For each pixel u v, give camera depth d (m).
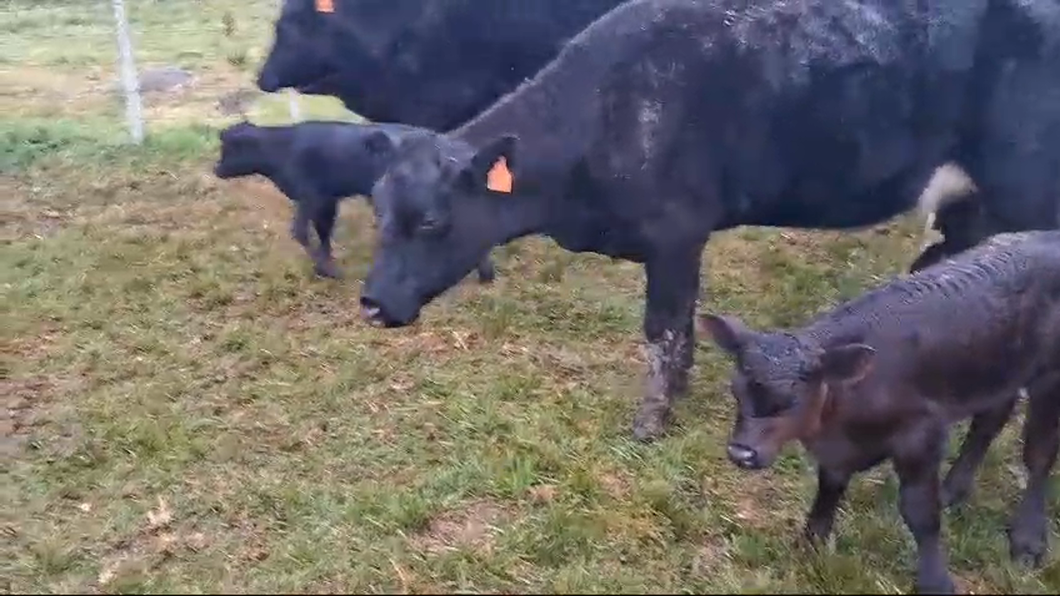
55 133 5.08
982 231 2.75
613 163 2.40
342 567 2.10
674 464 2.44
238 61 6.90
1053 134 2.56
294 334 3.14
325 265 3.54
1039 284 2.01
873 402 1.84
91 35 7.70
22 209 4.12
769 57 2.44
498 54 3.70
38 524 2.26
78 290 3.37
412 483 2.40
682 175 2.44
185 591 2.03
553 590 2.03
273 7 8.84
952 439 2.49
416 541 2.19
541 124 2.42
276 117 5.77
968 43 2.53
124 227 3.93
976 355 1.94
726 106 2.44
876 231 3.92
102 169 4.62
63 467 2.46
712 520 2.24
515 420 2.62
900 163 2.60
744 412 1.81
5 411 2.70
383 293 2.32
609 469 2.43
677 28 2.44
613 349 3.04
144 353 3.02
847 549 2.12
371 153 3.11
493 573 2.08
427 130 3.58
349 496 2.34
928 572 1.93
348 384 2.83
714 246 3.76
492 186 2.28
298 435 2.60
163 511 2.31
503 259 3.67
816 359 1.80
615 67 2.43
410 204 2.28
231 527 2.26
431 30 3.71
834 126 2.50
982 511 2.26
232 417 2.69
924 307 1.93
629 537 2.18
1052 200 2.62
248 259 3.68
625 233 2.48
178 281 3.48
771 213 2.63
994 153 2.59
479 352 3.01
